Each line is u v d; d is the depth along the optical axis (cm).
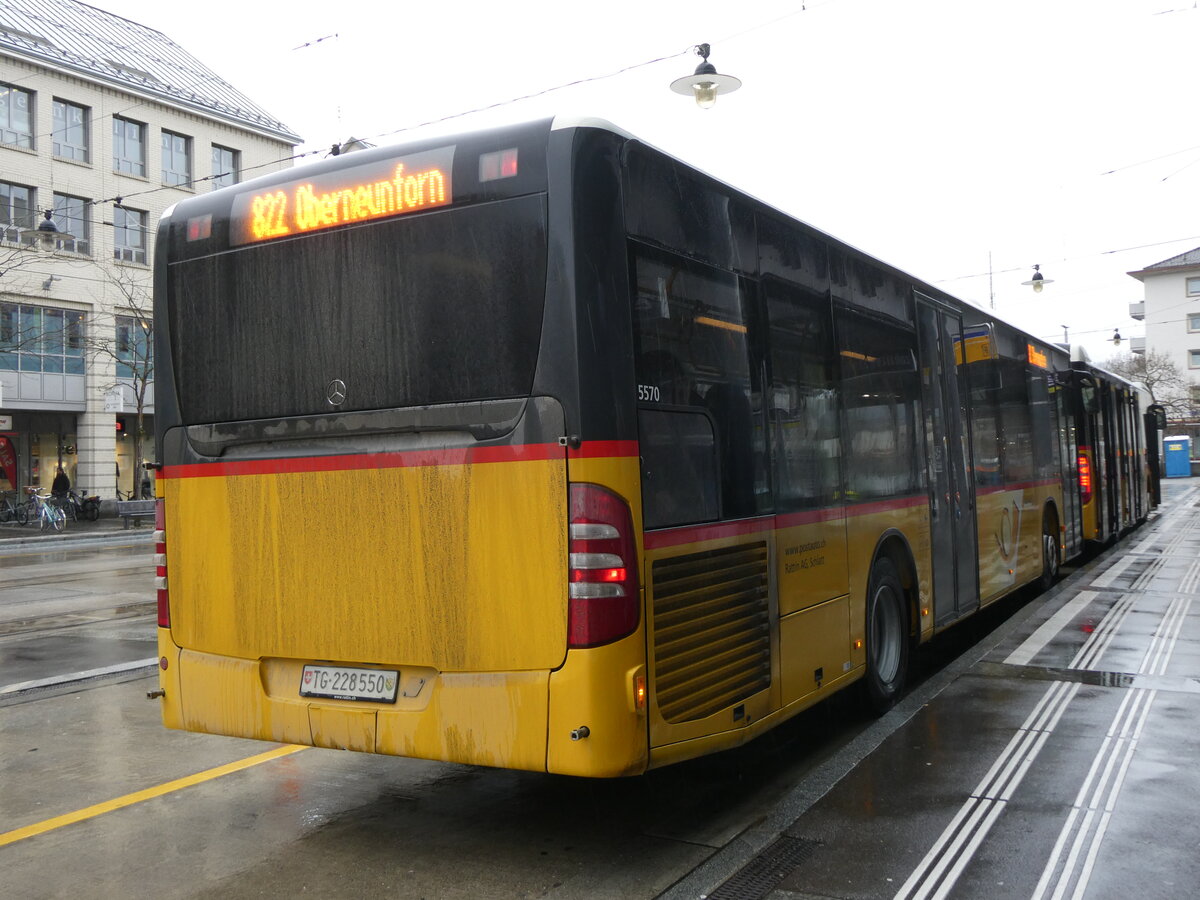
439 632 413
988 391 941
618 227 402
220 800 519
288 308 457
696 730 425
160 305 499
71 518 3212
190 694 482
